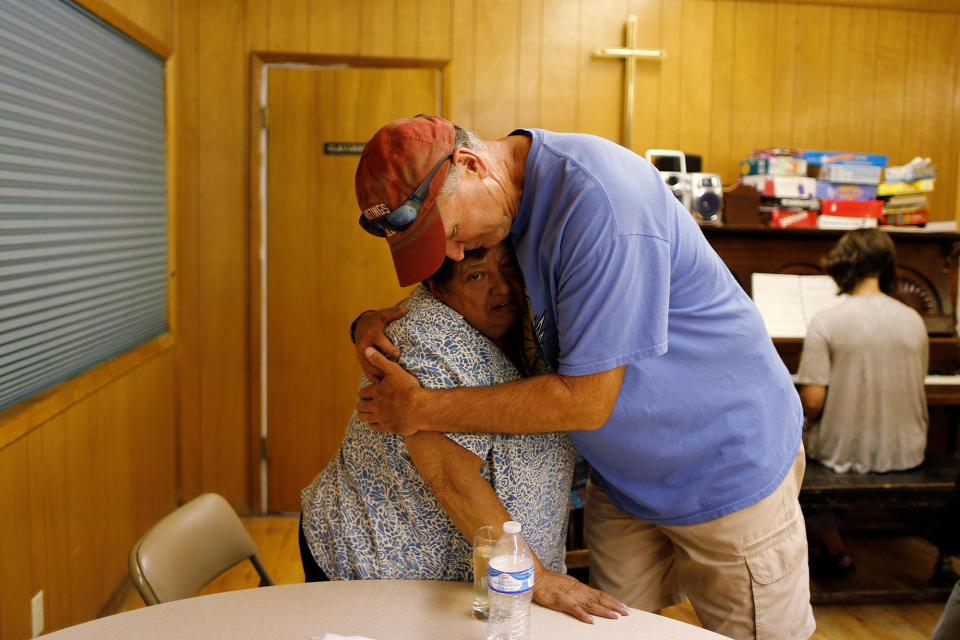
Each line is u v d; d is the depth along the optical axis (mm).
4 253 1851
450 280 1281
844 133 3727
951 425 3287
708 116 3645
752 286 3219
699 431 1335
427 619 1153
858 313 2584
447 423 1189
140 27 2863
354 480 1354
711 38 3609
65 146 2244
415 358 1240
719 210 3229
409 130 1111
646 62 3594
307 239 3498
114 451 2615
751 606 1438
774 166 3297
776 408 1391
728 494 1375
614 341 1131
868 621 2604
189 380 3518
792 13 3633
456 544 1317
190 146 3436
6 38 1870
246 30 3402
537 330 1276
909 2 3674
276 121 3451
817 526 2898
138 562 1345
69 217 2281
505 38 3512
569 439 1390
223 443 3557
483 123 3539
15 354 1927
